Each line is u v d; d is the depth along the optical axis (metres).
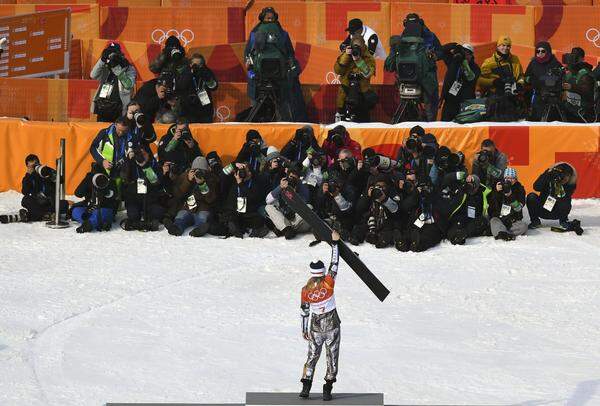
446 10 87.62
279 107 74.12
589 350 44.12
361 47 73.94
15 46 81.19
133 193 64.81
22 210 66.00
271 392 38.44
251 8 88.31
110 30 88.75
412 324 47.47
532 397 38.41
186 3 91.38
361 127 71.44
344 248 39.69
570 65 74.69
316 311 37.47
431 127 71.38
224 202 64.12
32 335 45.16
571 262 57.75
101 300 50.50
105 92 73.38
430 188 61.12
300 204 39.47
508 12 87.75
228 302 50.44
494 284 53.78
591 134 71.94
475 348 44.28
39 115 77.50
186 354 43.09
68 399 37.88
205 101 73.44
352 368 41.53
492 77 75.62
